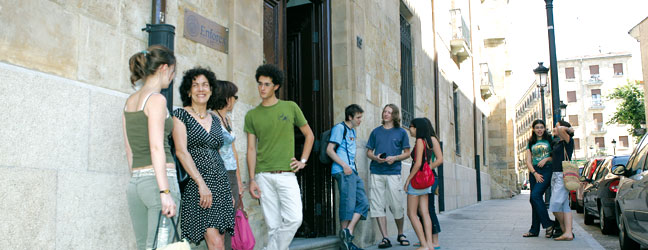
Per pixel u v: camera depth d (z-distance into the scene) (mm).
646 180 5305
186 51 4184
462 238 7906
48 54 3020
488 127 27938
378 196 7102
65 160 3061
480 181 21172
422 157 6043
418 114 11719
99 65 3383
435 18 13977
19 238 2764
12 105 2764
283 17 6277
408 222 9547
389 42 9375
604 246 7430
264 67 4664
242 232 4164
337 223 6828
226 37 4738
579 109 76375
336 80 7184
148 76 3104
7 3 2787
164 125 3057
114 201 3398
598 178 9984
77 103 3166
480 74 24234
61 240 3008
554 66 11750
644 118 39656
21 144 2799
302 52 7246
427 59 13062
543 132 7848
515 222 10641
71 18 3193
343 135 6406
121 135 3494
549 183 7770
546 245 6980
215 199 3596
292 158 4734
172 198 3039
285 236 4664
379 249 6988
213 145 3701
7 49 2775
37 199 2867
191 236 3494
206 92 3713
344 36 7199
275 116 4738
